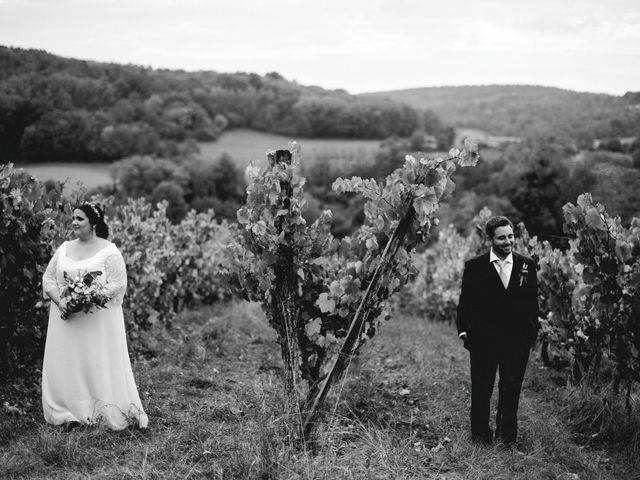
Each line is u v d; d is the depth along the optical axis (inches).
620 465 179.9
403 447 179.8
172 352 294.7
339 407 218.4
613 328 224.2
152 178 1924.2
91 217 195.5
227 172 2183.8
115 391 193.3
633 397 228.2
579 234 232.4
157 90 2864.2
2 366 234.8
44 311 251.6
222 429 192.7
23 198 238.7
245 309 427.8
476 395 190.2
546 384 263.3
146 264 335.0
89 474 159.0
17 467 158.4
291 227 186.5
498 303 184.7
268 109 3198.8
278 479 154.5
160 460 168.4
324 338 204.1
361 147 2842.0
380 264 184.9
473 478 164.9
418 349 339.0
